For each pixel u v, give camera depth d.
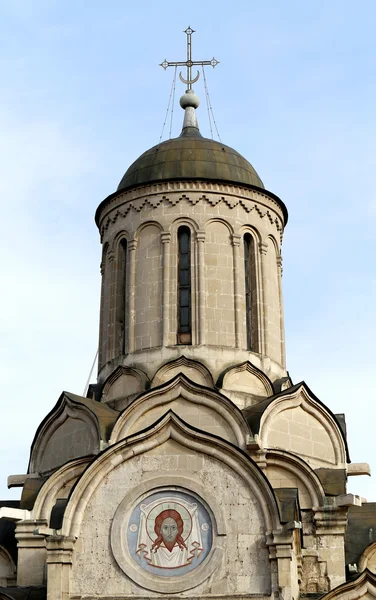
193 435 41.09
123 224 50.06
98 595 39.78
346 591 40.72
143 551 40.25
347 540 45.09
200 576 39.69
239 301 48.09
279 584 39.09
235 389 46.50
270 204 50.72
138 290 48.59
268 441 45.06
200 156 50.22
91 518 40.69
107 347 49.16
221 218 49.06
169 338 47.31
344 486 44.88
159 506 40.69
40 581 44.09
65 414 46.88
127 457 41.16
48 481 44.72
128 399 46.94
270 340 48.88
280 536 39.47
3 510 44.09
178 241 48.94
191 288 48.03
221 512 40.31
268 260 50.12
